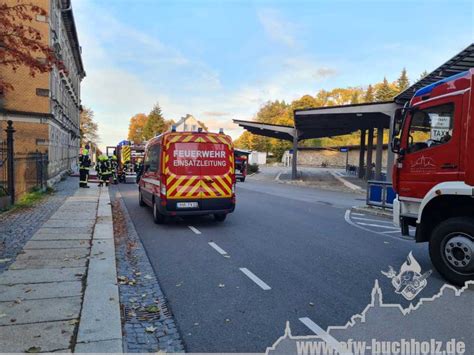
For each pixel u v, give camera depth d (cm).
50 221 1002
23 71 2083
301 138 4369
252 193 2111
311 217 1242
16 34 662
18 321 412
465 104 591
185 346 382
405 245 845
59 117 2639
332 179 3719
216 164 1048
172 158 1012
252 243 844
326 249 796
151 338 398
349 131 4091
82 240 795
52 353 348
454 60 1417
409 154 688
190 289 547
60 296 485
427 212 646
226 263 683
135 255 734
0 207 1158
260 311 470
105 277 562
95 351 354
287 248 801
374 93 9881
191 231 974
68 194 1661
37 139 2123
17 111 2066
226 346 384
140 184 1412
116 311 442
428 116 654
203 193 1034
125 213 1255
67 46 3244
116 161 2520
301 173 4934
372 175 3838
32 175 1703
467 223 564
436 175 637
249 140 10000
